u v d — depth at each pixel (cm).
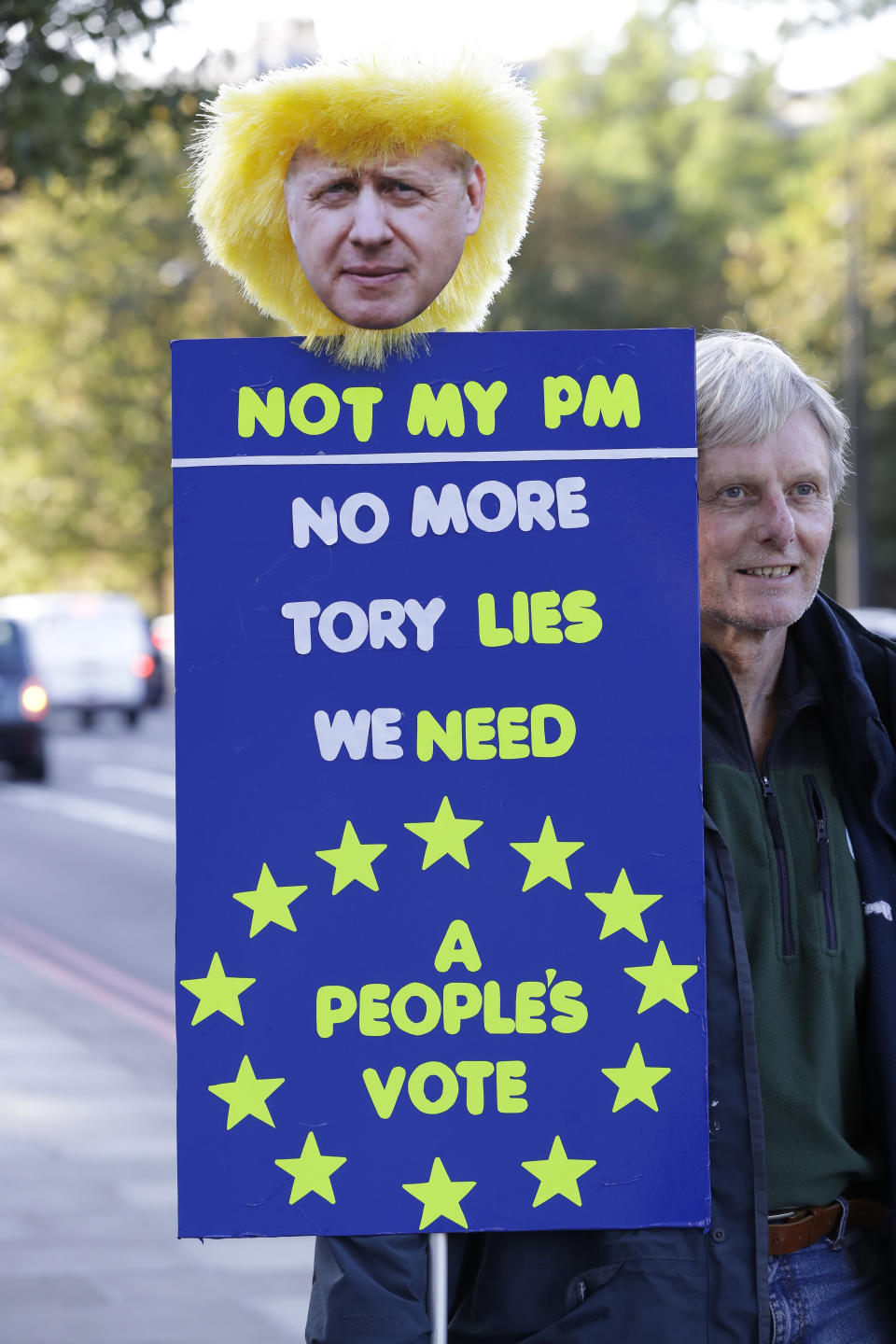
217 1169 216
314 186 213
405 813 219
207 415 219
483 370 221
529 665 221
